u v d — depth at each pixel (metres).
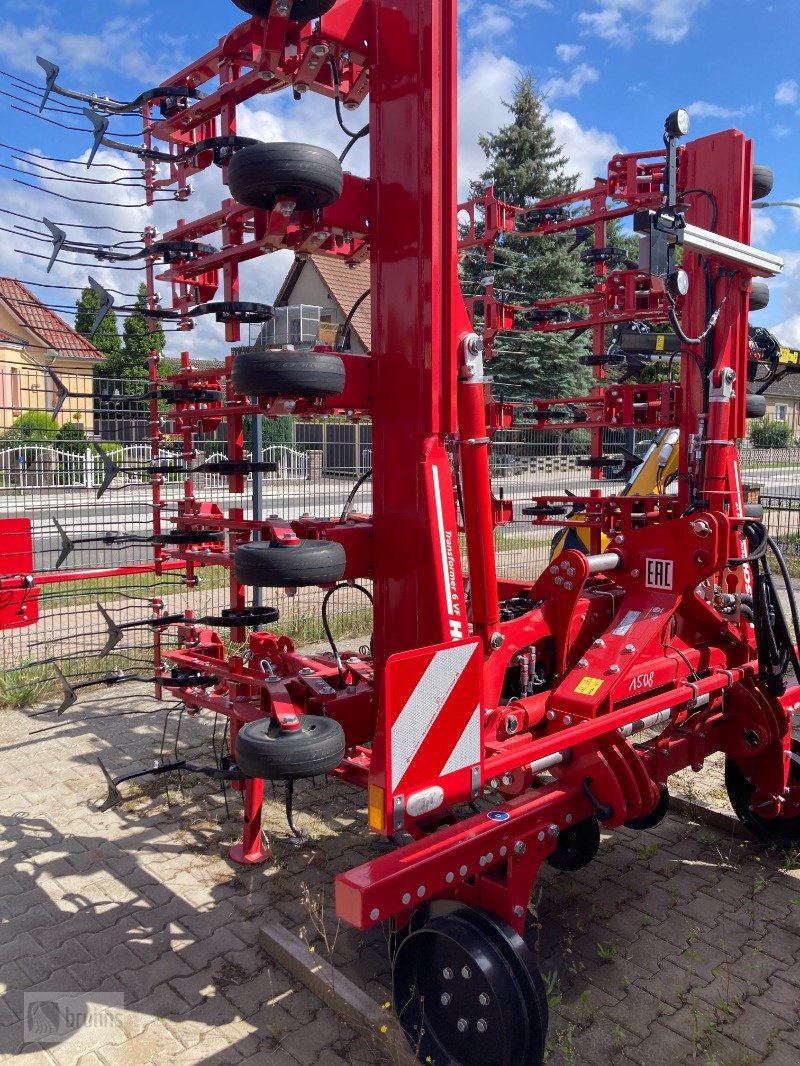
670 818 4.36
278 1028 2.72
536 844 2.66
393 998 2.65
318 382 2.54
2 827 4.15
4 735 5.43
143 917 3.37
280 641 3.79
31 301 4.37
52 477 5.10
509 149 20.31
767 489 15.07
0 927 3.29
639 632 3.33
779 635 3.72
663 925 3.35
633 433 8.87
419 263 2.75
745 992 2.91
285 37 2.67
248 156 2.45
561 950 3.17
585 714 3.02
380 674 3.05
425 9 2.65
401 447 2.88
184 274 4.13
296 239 2.97
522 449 9.12
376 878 2.20
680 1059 2.59
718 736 3.88
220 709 3.64
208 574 9.97
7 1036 2.68
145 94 3.84
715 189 3.96
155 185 4.43
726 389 3.64
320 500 9.62
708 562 3.31
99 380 4.90
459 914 2.51
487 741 2.93
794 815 3.92
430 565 2.80
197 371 4.12
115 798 4.02
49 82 4.04
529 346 12.64
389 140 2.81
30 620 4.59
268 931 3.15
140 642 7.41
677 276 3.29
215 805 4.42
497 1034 2.33
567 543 7.19
